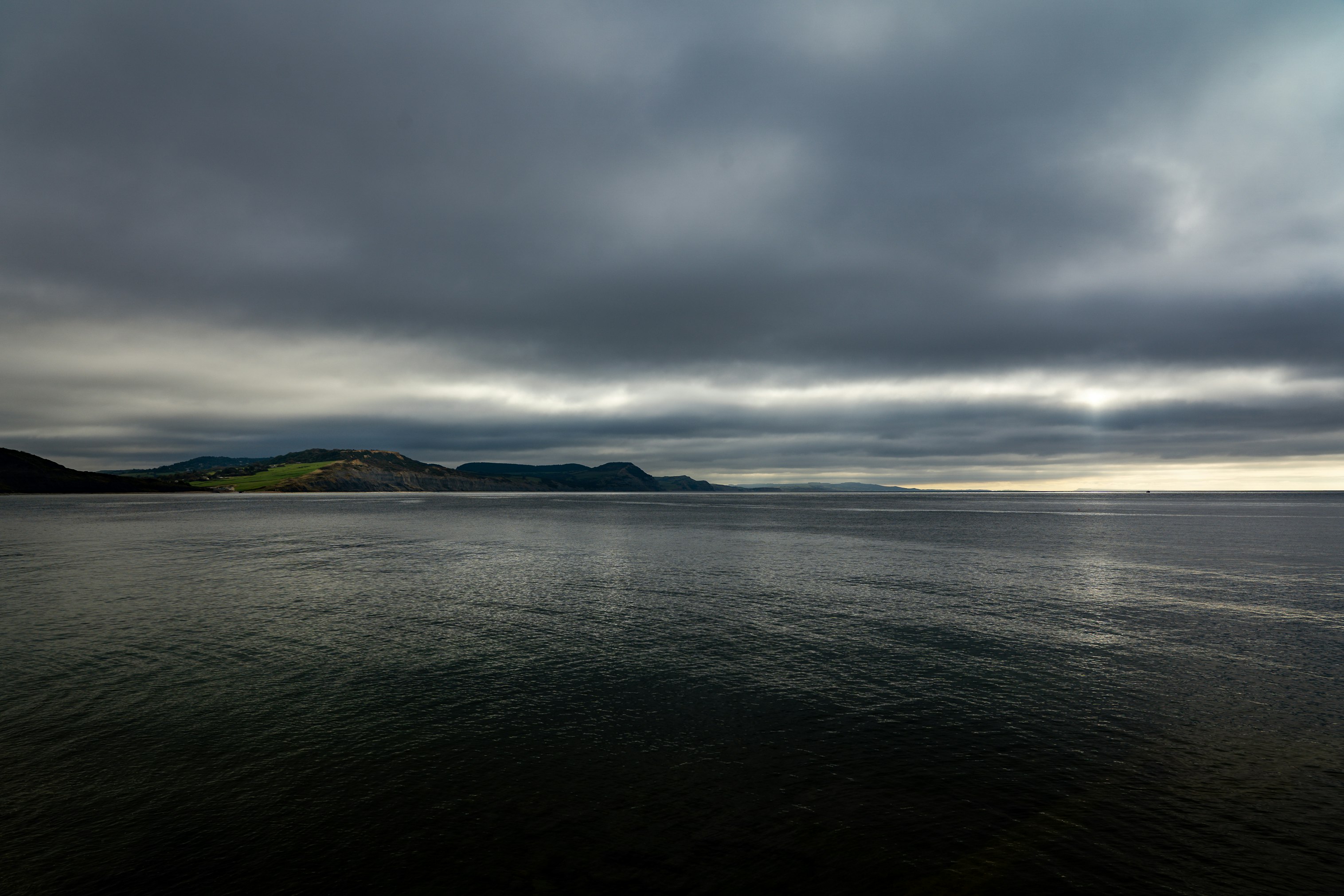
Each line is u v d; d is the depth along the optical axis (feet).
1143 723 57.41
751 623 97.35
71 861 37.06
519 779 46.57
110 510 509.35
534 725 56.34
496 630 92.12
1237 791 45.39
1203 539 257.14
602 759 49.83
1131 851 38.47
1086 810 42.83
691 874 36.01
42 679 68.23
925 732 55.31
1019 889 35.09
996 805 43.42
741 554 197.57
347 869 36.47
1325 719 58.54
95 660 75.61
